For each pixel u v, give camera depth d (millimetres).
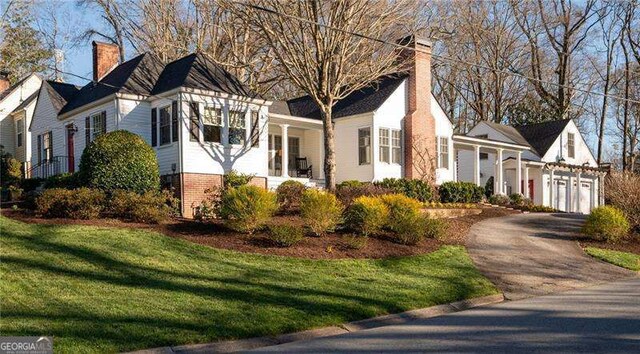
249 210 14492
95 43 25859
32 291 9586
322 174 28109
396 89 26672
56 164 25328
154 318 8828
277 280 11469
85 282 10234
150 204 15359
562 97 44844
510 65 46781
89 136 22922
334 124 27453
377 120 25828
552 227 20797
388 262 13758
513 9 45594
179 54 34906
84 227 13766
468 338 8250
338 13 19938
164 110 20953
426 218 16781
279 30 20500
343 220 15938
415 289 11797
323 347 8078
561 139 38094
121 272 10938
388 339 8438
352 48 21281
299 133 29031
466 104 51531
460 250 15812
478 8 45344
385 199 16516
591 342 7770
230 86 21562
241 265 12219
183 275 11164
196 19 34344
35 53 43906
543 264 15188
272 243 13984
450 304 11195
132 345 7801
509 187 36750
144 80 22062
